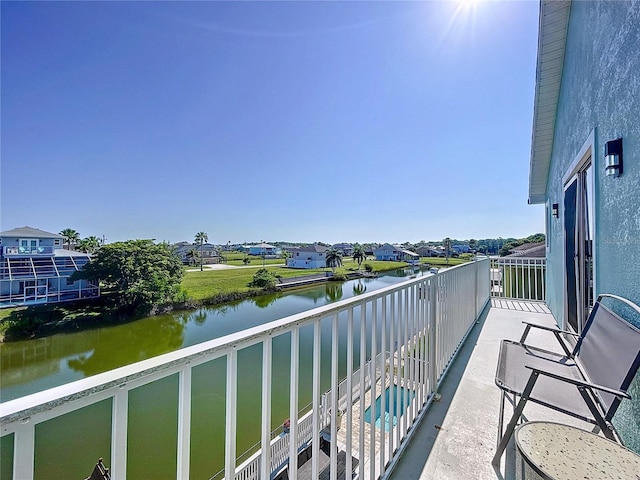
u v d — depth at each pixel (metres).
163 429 7.46
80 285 20.86
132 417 7.88
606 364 1.52
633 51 1.58
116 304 19.52
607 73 1.97
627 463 1.02
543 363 1.96
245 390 8.38
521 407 1.49
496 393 2.32
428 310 2.24
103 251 20.70
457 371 2.70
